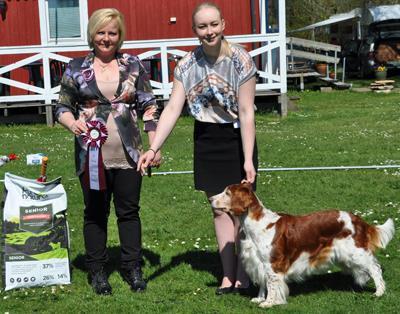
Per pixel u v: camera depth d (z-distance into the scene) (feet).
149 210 27.22
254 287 18.75
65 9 62.95
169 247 22.71
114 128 17.97
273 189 30.04
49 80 54.19
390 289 18.06
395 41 102.94
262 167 34.91
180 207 27.58
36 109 55.83
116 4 64.59
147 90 18.53
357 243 17.29
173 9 65.10
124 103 18.11
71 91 18.16
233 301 17.70
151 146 17.78
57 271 19.08
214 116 17.76
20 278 18.78
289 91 83.46
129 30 64.90
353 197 28.37
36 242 18.88
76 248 22.53
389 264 19.95
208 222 25.38
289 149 40.27
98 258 18.81
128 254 18.85
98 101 17.97
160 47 55.47
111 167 18.16
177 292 18.65
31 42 63.57
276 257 16.89
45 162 19.36
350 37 150.30
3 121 54.70
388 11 115.65
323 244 17.25
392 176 31.99
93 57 18.21
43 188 19.12
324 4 169.17
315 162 36.06
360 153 38.58
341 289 18.39
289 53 96.43
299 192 29.45
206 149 17.98
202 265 20.86
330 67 115.44
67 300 18.02
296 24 165.07
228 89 17.51
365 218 24.98
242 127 17.56
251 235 17.15
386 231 17.66
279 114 57.82
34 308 17.49
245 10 65.67
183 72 17.81
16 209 18.80
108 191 18.69
